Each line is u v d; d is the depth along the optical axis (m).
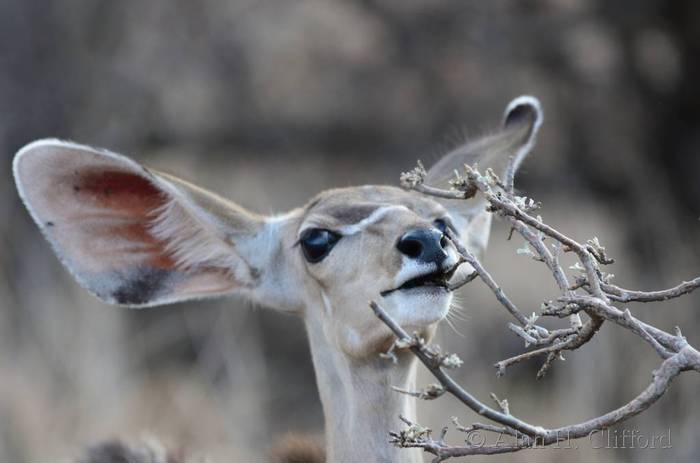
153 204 8.93
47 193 8.68
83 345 15.74
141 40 20.12
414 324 7.84
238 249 9.07
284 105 19.77
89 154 8.55
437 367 6.23
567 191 18.00
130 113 20.08
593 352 13.58
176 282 9.19
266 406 16.06
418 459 8.49
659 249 16.59
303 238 8.45
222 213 9.01
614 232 17.30
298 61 19.67
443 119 18.98
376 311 6.30
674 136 17.91
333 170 19.84
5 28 20.80
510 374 15.65
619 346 13.73
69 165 8.60
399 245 7.88
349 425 8.47
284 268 8.97
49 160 8.55
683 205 17.61
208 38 20.02
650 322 14.08
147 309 17.80
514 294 17.17
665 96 17.84
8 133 19.84
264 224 9.06
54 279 17.73
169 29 20.14
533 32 18.30
